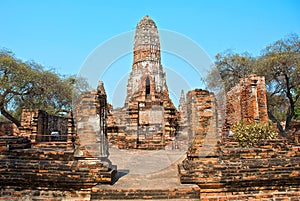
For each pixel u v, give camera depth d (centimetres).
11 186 634
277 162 657
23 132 1562
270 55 2283
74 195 623
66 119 2141
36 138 1569
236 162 660
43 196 626
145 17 2595
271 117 2480
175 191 589
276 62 2077
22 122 1585
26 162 645
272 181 643
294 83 2075
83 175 625
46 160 652
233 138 1153
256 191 640
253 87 1506
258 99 1526
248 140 1049
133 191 586
